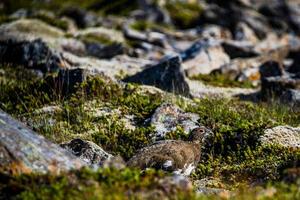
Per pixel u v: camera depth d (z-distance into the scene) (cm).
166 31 11050
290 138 3509
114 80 4516
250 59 7375
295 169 2289
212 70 7075
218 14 12675
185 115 3956
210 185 2958
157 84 5362
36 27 8469
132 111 4088
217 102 4550
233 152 3422
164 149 2917
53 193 1988
